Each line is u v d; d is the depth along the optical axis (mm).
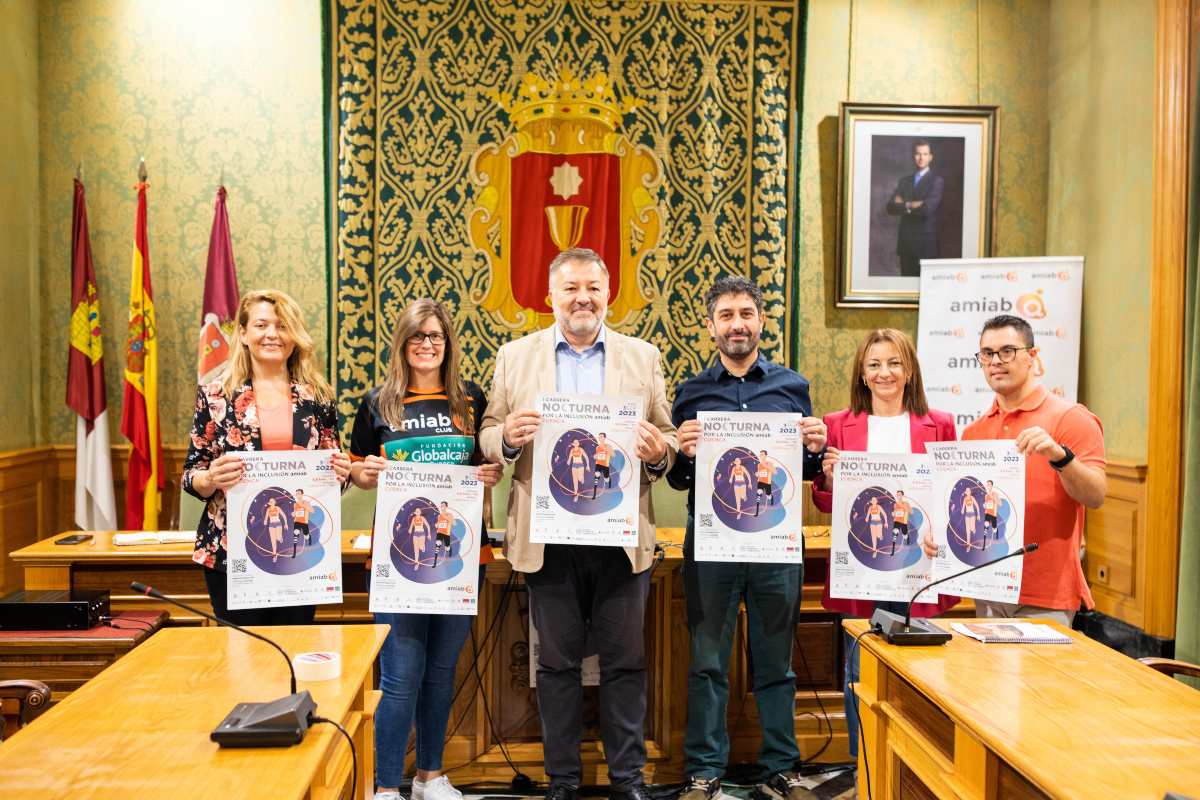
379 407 2805
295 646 2002
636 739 2836
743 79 4500
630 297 4504
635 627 2824
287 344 2703
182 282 4469
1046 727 1531
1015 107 4684
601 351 2895
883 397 2885
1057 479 2621
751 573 2963
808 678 3389
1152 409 3693
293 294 4496
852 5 4625
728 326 2904
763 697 3068
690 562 2988
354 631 2119
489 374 4473
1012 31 4664
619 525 2641
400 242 4398
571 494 2648
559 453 2650
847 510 2516
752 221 4508
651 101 4477
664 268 4488
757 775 3215
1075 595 2607
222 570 2596
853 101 4609
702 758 2969
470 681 3209
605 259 4484
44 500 4410
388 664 2756
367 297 4391
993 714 1594
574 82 4449
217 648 1986
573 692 2857
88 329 4324
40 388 4465
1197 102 3414
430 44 4387
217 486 2320
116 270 4461
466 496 2570
